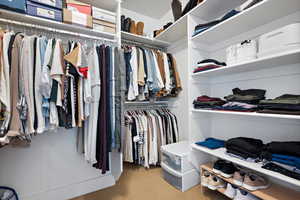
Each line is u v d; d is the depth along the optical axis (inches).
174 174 60.8
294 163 34.4
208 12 59.7
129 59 67.2
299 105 33.2
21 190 49.3
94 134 47.8
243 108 43.8
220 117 63.9
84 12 54.5
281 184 45.4
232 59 48.5
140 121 76.2
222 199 52.5
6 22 43.4
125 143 76.4
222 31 53.4
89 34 60.1
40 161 52.3
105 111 49.6
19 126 37.6
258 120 51.2
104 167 47.9
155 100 88.8
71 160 57.5
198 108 58.7
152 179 67.5
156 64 72.9
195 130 62.1
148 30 97.3
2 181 46.8
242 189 44.6
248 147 42.9
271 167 37.5
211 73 57.9
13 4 41.4
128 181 66.1
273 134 47.3
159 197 54.8
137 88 66.3
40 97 41.3
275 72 46.5
